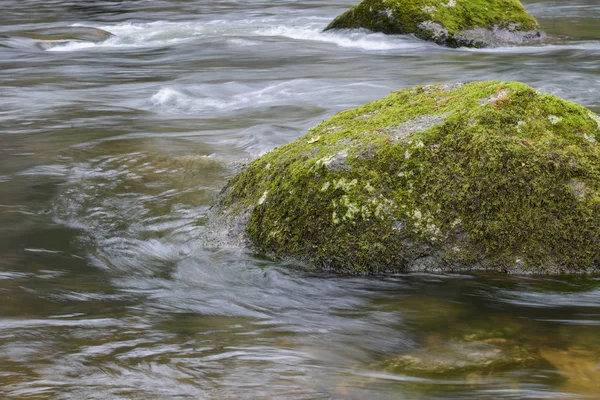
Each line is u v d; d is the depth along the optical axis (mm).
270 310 4617
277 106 10875
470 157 4953
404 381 3652
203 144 8641
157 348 4004
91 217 6215
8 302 4605
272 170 5547
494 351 3973
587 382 3582
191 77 13320
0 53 15930
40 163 7793
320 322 4445
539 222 4809
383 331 4301
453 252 4848
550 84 11367
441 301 4672
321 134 5777
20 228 5977
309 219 5039
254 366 3816
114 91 12312
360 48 15633
